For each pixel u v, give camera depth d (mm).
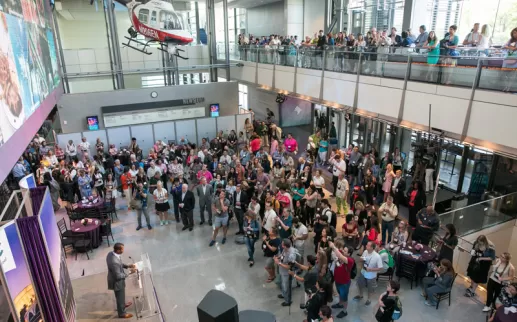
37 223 4582
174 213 12102
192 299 7949
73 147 15586
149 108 18578
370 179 11312
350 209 11555
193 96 19422
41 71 9867
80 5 21656
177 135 18266
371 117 12328
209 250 9914
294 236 8320
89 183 11992
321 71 14852
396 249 8336
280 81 17938
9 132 5512
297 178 11336
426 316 7266
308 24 22500
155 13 16344
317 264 6684
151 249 9984
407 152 14039
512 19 11852
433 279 7695
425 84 10156
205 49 23438
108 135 16828
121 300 6863
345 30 19625
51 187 11930
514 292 6438
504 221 10383
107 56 21312
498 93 8109
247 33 30734
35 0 10125
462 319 7176
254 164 12578
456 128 9289
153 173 12969
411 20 15047
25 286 4469
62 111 17062
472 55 9555
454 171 12805
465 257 8719
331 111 18188
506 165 11117
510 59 7805
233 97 20469
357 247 9391
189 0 24500
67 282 5988
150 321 6895
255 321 2381
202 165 12852
